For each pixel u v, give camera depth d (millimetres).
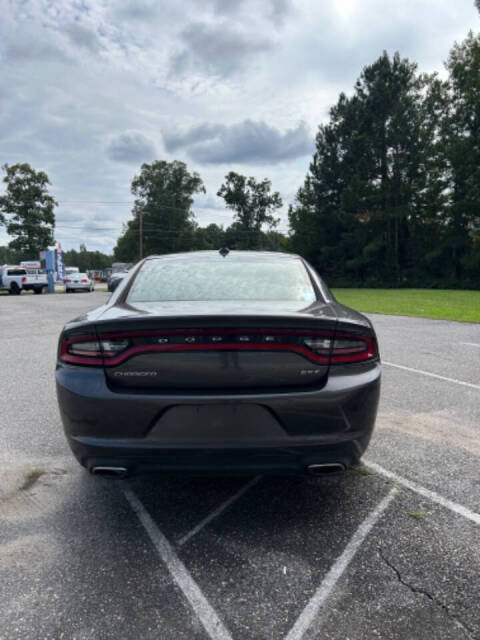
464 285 39000
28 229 59344
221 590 1769
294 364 2066
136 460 2055
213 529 2229
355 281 46281
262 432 2023
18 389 4984
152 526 2260
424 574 1849
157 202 69438
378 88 42156
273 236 71375
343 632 1541
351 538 2123
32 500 2543
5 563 1954
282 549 2045
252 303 2484
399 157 41656
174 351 2037
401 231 44344
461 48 39438
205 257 3252
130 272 3105
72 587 1795
